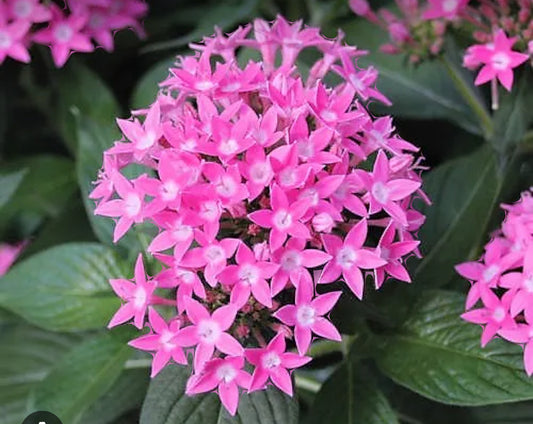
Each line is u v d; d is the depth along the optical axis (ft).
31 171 1.20
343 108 0.83
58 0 1.17
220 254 0.77
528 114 1.07
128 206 0.81
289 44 0.91
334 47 0.91
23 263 0.96
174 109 0.86
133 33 1.24
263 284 0.77
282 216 0.77
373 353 0.91
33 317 0.95
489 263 0.89
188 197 0.77
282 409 0.83
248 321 0.80
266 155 0.79
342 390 0.91
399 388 1.07
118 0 1.20
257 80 0.85
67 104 1.19
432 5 1.07
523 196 0.96
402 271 0.83
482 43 1.04
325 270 0.78
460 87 1.12
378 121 0.87
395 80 1.21
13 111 1.27
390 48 1.12
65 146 1.33
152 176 0.90
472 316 0.85
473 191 1.01
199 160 0.79
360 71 0.93
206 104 0.82
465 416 1.06
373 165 0.87
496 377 0.86
